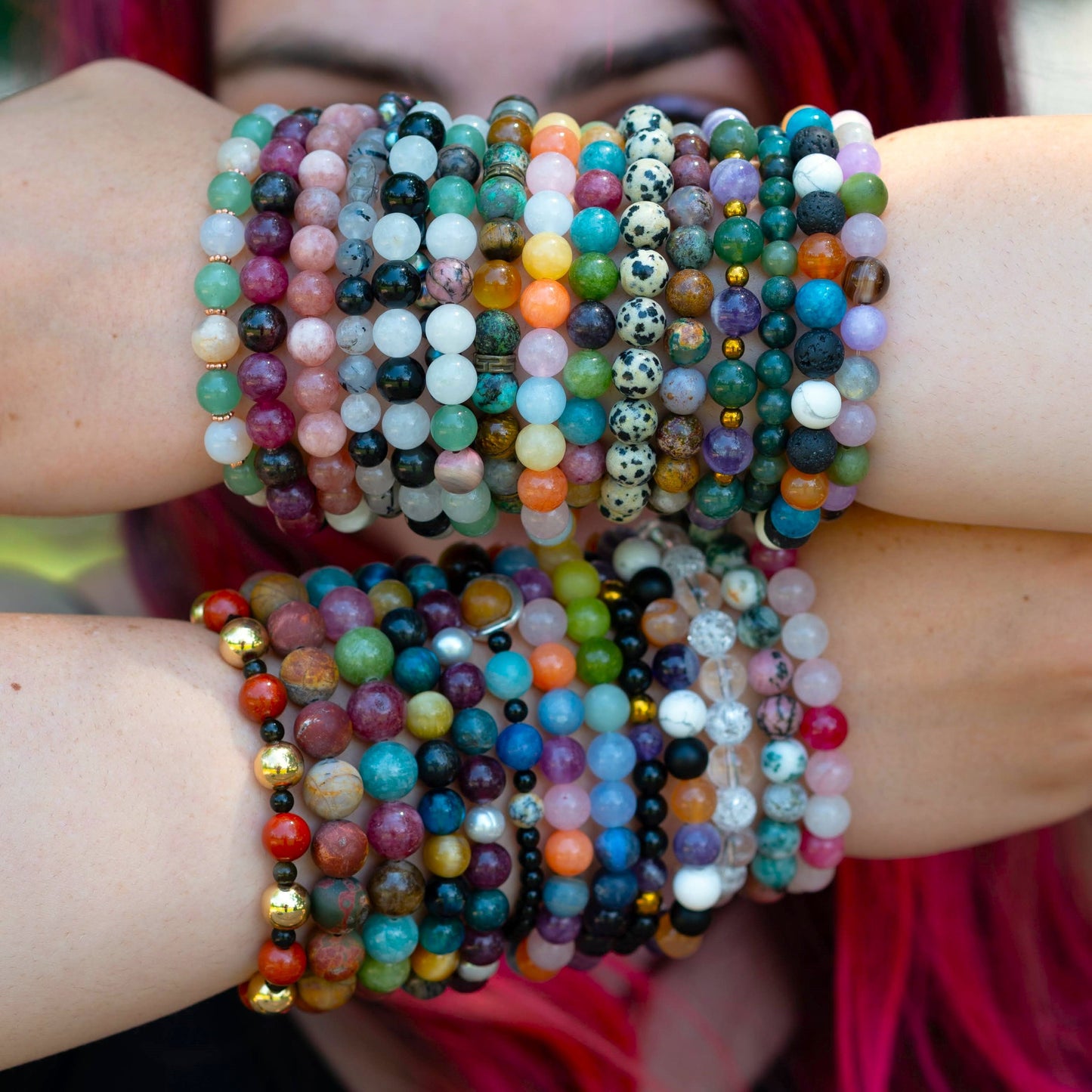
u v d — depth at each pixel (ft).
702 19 1.76
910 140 1.53
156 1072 1.73
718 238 1.49
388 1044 1.76
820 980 1.80
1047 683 1.58
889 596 1.61
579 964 1.62
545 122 1.54
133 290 1.51
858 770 1.61
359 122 1.56
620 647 1.57
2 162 1.52
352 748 1.50
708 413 1.52
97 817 1.41
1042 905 1.87
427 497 1.52
